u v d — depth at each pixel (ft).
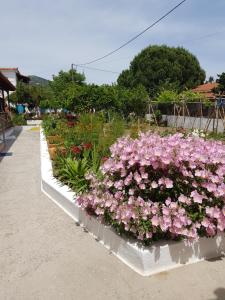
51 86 115.44
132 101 83.82
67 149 24.36
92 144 23.93
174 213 9.86
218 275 10.02
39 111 126.82
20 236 13.17
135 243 10.62
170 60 124.26
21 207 16.89
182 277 9.95
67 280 9.95
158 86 118.11
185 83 125.29
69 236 13.08
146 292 9.26
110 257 11.30
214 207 10.42
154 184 10.34
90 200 12.50
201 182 10.68
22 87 123.75
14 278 10.11
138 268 10.25
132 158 10.78
